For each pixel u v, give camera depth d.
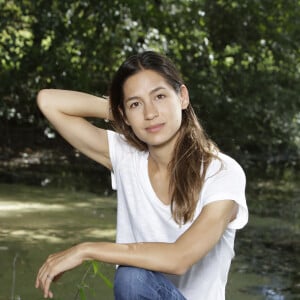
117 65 8.53
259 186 7.66
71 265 2.05
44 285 2.06
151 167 2.34
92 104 2.50
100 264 3.94
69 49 8.28
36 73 8.20
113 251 2.05
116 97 2.33
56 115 2.48
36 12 8.04
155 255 2.04
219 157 2.25
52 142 9.00
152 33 8.44
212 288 2.28
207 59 8.87
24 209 5.43
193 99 8.67
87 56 8.20
